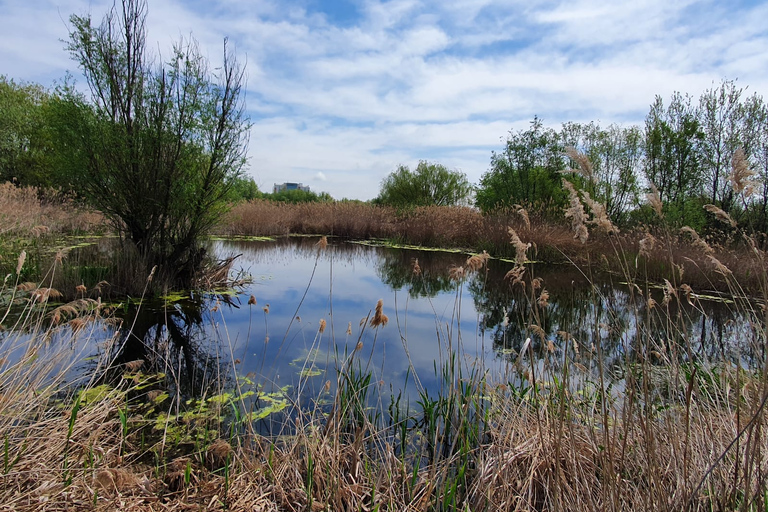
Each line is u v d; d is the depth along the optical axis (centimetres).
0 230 896
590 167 231
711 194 1465
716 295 891
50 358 368
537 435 299
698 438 265
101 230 1343
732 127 1419
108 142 721
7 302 654
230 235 1877
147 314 669
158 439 335
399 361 519
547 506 247
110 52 732
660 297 872
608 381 432
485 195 2253
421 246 1722
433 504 266
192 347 551
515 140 1822
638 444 269
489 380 438
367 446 333
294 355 528
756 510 198
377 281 1025
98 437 310
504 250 1414
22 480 251
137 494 262
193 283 837
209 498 265
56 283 679
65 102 726
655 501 223
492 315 743
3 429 272
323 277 1055
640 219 1410
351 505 256
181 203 780
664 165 1521
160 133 750
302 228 2141
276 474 283
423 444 341
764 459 229
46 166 1764
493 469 275
